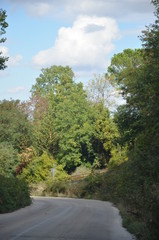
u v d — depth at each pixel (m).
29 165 59.91
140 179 24.88
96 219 19.34
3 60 21.22
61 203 33.47
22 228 14.98
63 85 95.00
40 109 84.31
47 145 66.75
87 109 71.81
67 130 71.12
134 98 28.27
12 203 25.05
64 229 14.75
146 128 20.72
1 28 21.22
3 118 60.56
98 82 79.56
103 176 49.78
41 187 57.03
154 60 22.12
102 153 65.38
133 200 22.25
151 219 12.05
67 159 67.75
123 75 33.88
